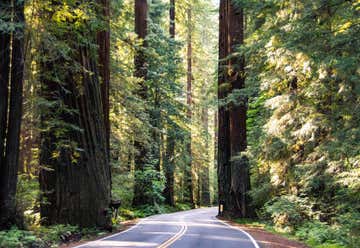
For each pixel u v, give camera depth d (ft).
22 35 39.86
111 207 60.08
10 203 42.39
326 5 37.01
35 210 59.06
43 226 51.13
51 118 51.55
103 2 59.00
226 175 86.33
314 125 51.78
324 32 38.24
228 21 84.74
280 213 59.93
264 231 61.26
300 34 39.34
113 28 78.89
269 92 66.49
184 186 157.17
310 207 58.18
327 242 46.16
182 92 124.98
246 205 80.59
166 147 131.85
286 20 56.13
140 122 89.25
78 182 54.95
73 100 54.85
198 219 83.92
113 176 87.66
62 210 54.03
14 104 43.09
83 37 48.75
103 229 56.18
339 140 43.24
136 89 96.02
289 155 62.90
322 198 57.67
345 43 36.14
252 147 73.36
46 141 54.39
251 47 67.36
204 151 169.17
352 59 34.88
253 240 47.55
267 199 75.10
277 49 56.08
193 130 157.99
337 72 40.78
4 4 38.09
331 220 54.44
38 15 43.73
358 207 45.50
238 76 83.71
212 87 101.14
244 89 77.25
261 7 62.95
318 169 53.11
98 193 56.59
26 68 47.91
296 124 58.13
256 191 74.90
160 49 115.03
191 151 159.12
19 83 43.39
